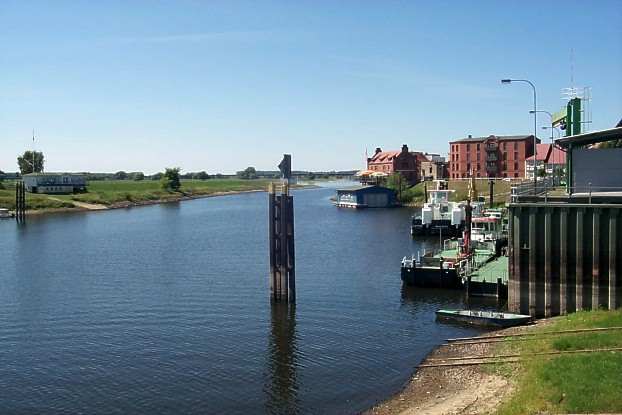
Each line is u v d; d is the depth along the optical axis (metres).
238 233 112.38
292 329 44.47
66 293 57.31
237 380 34.44
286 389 33.03
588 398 24.50
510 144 180.50
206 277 65.25
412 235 105.19
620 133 45.97
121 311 50.16
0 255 83.38
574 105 65.31
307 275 66.19
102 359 38.25
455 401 28.95
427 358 36.75
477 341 38.66
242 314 48.78
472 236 76.00
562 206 41.88
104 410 30.66
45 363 37.59
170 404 31.30
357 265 73.19
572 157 48.25
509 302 44.44
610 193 45.06
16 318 48.22
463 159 188.88
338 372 35.44
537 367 29.67
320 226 125.00
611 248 40.50
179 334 43.47
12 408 30.98
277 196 51.00
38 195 191.50
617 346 31.50
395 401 30.81
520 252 43.62
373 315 48.09
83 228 123.50
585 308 41.62
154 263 75.50
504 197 142.25
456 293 55.47
